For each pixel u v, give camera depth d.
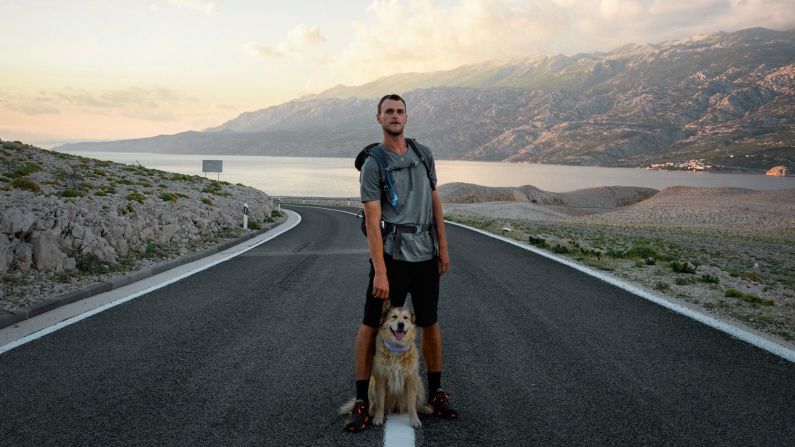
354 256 12.22
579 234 21.42
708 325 5.94
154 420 3.51
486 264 10.77
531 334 5.63
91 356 4.88
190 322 6.16
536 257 11.83
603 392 3.97
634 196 104.88
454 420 3.51
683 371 4.43
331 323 6.14
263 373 4.45
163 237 12.37
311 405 3.77
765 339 5.38
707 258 15.39
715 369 4.47
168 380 4.27
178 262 10.62
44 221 9.14
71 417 3.54
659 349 5.05
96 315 6.48
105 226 10.37
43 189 14.20
